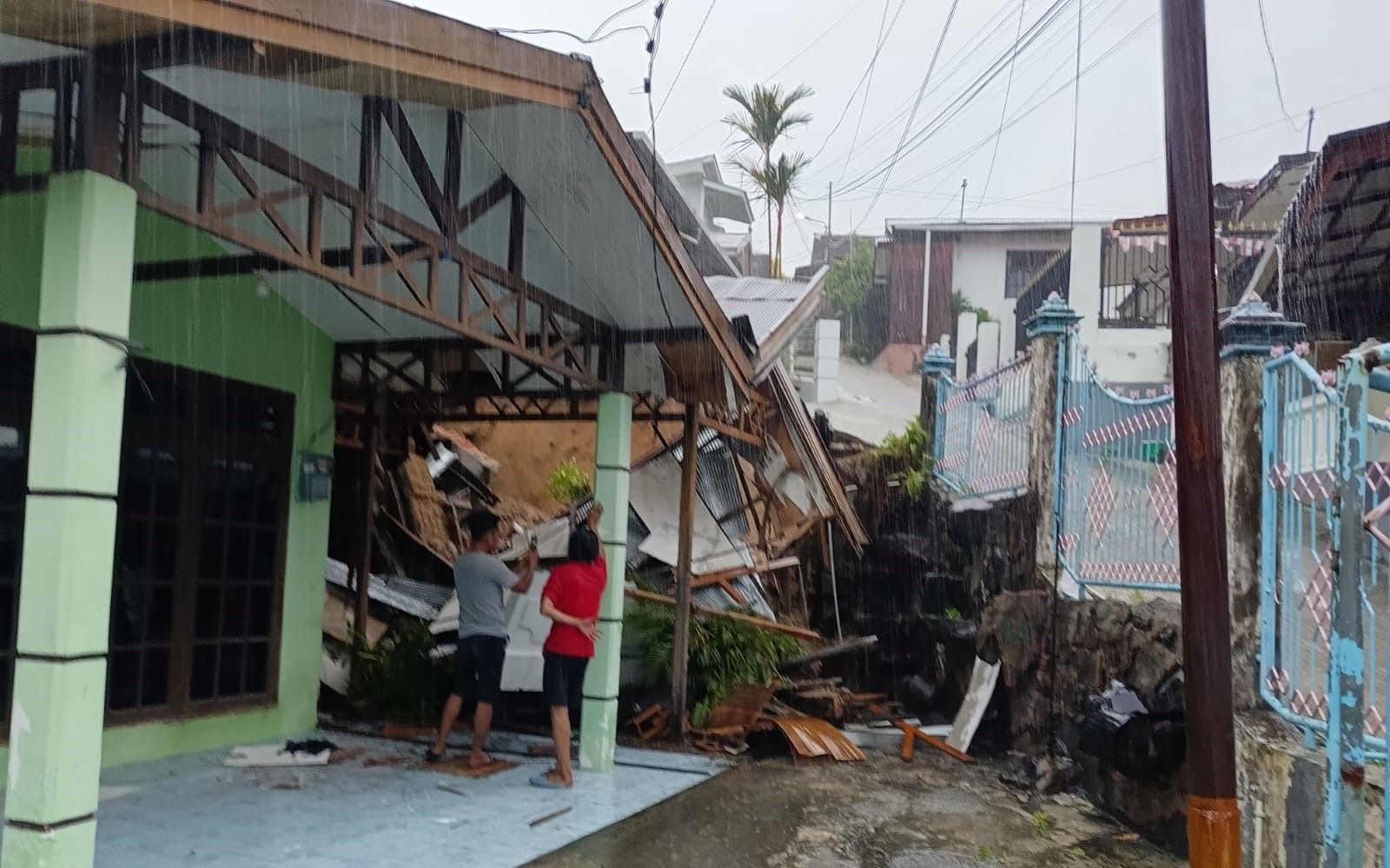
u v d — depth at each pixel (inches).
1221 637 141.9
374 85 172.1
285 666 281.9
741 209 926.4
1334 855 139.2
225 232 151.6
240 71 154.4
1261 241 526.0
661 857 195.0
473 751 255.9
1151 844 213.5
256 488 273.9
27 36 128.6
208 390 255.8
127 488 233.5
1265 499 181.8
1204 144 148.3
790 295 357.4
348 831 198.7
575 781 251.4
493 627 258.8
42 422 131.8
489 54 174.6
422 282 255.9
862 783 266.4
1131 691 237.1
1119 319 657.0
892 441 510.6
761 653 348.2
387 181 223.6
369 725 303.3
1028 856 203.6
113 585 230.1
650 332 272.1
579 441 490.0
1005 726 318.7
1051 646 282.0
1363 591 145.3
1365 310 370.6
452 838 197.8
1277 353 188.7
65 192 132.3
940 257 786.2
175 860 175.6
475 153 221.8
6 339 205.6
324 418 296.2
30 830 127.7
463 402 304.7
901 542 460.1
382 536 378.6
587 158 213.3
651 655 324.8
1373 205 325.1
